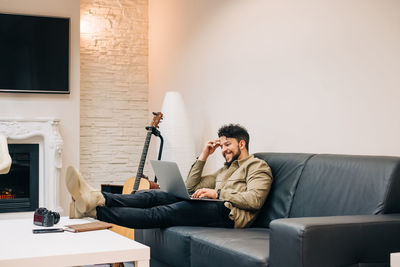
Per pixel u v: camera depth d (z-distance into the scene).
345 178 2.45
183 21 5.18
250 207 2.82
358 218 2.03
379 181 2.27
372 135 2.73
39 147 5.53
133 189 4.29
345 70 2.94
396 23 2.60
